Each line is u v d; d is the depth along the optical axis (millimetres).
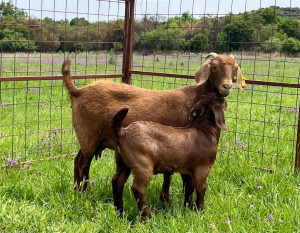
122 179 2291
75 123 2586
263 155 3408
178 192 2646
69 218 2205
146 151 2146
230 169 2924
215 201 2387
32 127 4094
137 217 2148
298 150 2939
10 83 6266
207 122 2354
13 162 2918
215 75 2449
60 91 5949
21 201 2326
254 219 2172
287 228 2014
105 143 2584
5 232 1982
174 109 2518
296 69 7930
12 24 3289
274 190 2482
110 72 5980
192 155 2273
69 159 3258
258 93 6496
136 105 2500
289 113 4934
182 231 2012
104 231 2057
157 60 6512
